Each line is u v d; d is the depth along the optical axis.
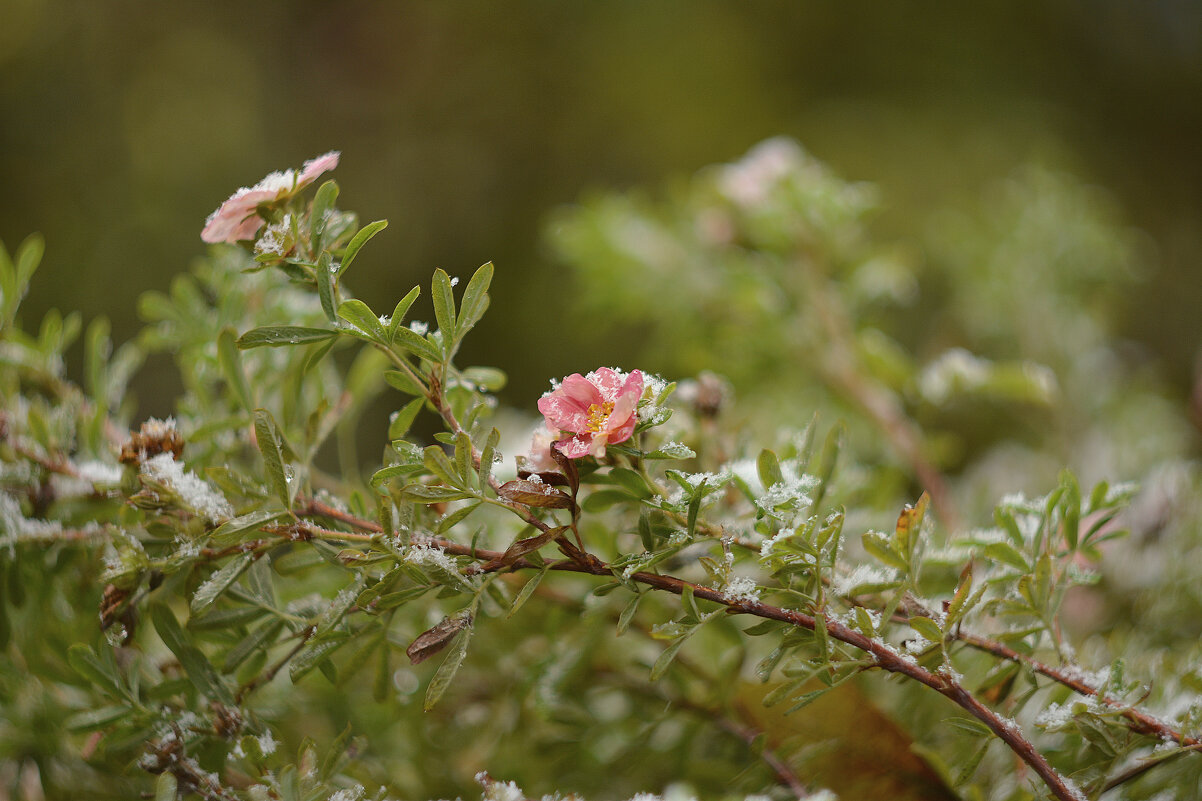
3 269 0.89
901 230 2.38
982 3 2.76
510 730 0.90
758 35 2.78
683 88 2.73
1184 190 2.62
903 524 0.83
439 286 0.82
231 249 0.92
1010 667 0.84
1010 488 1.15
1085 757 0.85
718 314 1.27
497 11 2.87
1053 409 1.18
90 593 0.88
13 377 0.90
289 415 0.86
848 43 2.77
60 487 0.87
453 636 0.81
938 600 0.84
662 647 0.91
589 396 0.82
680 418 0.89
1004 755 0.87
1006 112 2.61
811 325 1.18
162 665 0.86
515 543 0.82
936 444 1.08
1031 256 1.35
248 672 0.85
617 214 1.35
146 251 2.34
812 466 0.87
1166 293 2.18
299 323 0.91
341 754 0.83
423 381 0.84
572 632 0.90
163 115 2.50
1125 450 1.17
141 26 2.57
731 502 0.88
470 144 2.75
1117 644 0.91
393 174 2.68
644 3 2.78
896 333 1.96
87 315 2.23
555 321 2.40
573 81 2.81
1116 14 2.79
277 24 2.72
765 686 0.87
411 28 2.83
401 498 0.82
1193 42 2.77
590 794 0.90
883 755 0.85
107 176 2.39
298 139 2.66
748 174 1.20
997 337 1.37
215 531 0.82
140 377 2.13
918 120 2.61
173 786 0.82
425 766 0.90
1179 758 0.84
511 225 2.69
